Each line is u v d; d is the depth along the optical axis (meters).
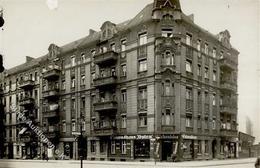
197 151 42.16
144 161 39.72
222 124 48.41
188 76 41.66
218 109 47.53
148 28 41.00
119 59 44.38
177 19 40.66
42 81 57.62
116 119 44.00
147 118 40.03
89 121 48.09
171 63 39.97
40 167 33.59
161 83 39.59
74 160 47.12
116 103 44.06
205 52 45.72
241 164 35.47
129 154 41.62
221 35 50.12
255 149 48.69
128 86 42.75
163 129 38.94
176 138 38.91
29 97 59.12
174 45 40.00
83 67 50.03
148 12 42.84
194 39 43.38
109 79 44.22
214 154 46.16
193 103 42.22
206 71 45.78
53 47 55.31
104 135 44.41
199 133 42.84
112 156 44.03
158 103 39.28
